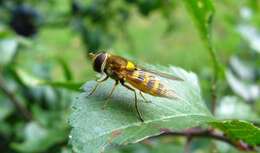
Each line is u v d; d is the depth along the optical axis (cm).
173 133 7
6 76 11
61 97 10
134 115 5
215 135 7
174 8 15
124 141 5
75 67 19
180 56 22
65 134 8
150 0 14
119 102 5
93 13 15
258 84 10
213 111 7
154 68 6
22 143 10
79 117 5
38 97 10
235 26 12
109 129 5
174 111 5
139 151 10
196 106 5
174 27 17
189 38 24
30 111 11
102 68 6
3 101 11
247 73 10
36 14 14
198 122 5
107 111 5
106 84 6
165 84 6
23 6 14
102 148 5
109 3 15
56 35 19
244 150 7
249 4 13
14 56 12
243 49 12
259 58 12
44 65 11
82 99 5
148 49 23
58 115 10
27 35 15
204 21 7
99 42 14
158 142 10
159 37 24
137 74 6
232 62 11
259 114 10
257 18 12
